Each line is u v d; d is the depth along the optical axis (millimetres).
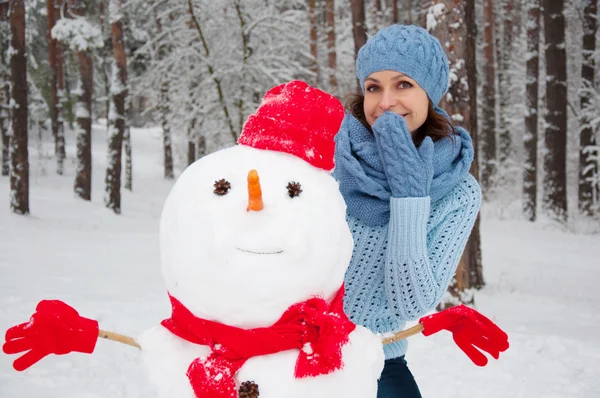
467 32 7648
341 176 2285
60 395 4156
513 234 16172
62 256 10469
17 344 1670
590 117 19625
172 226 1593
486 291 8695
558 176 17906
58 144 25453
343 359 1612
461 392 4605
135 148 37969
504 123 25328
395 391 2316
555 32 17516
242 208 1539
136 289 8023
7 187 19344
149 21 23234
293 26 16797
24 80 14844
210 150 16875
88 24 18438
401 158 2137
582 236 15953
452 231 2270
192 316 1588
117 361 4918
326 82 19594
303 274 1541
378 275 2254
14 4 14469
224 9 15328
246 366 1547
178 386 1583
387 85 2359
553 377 4941
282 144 1668
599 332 6355
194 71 15297
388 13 23047
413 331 1950
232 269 1496
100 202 19344
